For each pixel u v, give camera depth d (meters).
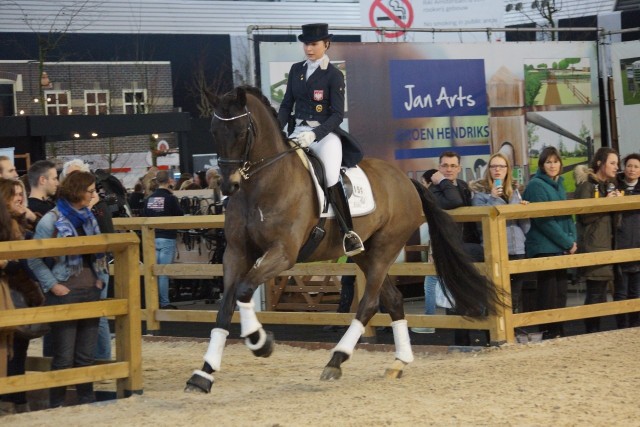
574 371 8.42
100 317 8.48
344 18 37.00
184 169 19.33
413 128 15.20
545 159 10.97
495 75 15.97
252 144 7.86
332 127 8.66
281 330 12.81
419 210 9.57
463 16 17.98
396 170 9.57
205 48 35.50
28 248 7.34
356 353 10.77
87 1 33.41
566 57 16.70
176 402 7.91
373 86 14.88
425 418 6.77
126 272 8.14
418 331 12.10
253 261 8.28
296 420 6.85
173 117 18.19
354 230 8.87
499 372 8.60
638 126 17.14
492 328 10.12
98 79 33.66
